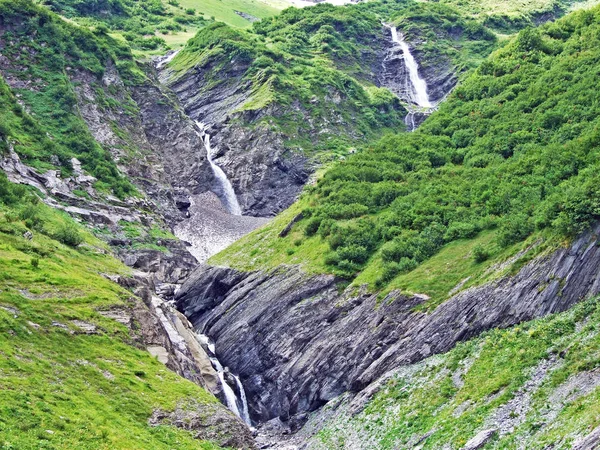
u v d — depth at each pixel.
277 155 164.25
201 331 107.75
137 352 77.12
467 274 84.00
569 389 57.59
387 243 98.50
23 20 161.25
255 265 111.25
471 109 132.38
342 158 165.00
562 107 115.00
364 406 76.06
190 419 68.88
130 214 132.50
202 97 189.62
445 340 78.25
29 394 60.12
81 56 165.50
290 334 94.75
